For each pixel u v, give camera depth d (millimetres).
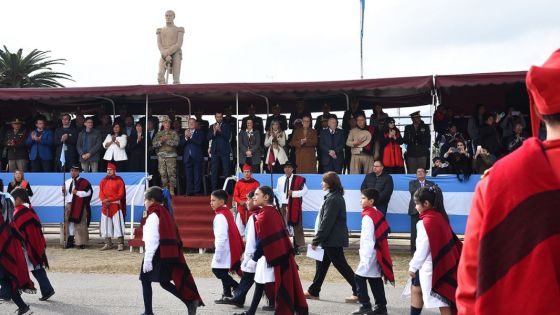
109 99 17188
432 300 6562
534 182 1991
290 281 7332
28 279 8586
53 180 15398
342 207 9133
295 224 13758
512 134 13859
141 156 15555
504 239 2004
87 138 15641
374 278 8242
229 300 9062
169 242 7684
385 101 16344
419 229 6664
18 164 16188
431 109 13594
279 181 13977
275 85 13867
